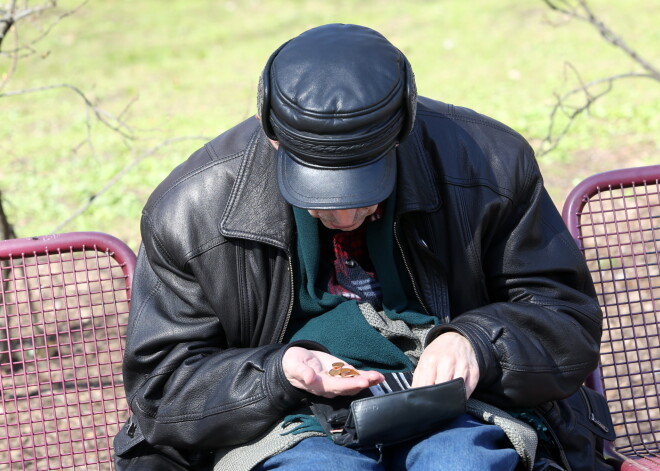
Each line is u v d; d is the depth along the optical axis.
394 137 3.87
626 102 16.70
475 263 4.45
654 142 14.41
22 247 5.20
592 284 4.79
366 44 3.91
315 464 3.88
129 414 5.30
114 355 8.16
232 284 4.41
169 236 4.41
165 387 4.41
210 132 17.25
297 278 4.44
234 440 4.26
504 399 4.25
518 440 4.10
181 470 4.63
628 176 5.39
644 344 7.96
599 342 4.64
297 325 4.55
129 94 21.53
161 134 17.41
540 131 15.38
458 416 4.04
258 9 30.67
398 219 4.33
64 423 7.27
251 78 22.23
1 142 18.00
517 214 4.54
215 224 4.40
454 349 4.14
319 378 3.99
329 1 30.97
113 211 13.09
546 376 4.25
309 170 3.86
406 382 4.25
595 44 21.86
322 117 3.72
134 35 28.11
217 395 4.22
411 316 4.50
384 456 4.13
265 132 4.02
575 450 4.52
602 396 5.00
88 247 5.29
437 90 19.31
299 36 4.07
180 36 27.72
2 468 6.33
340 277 4.53
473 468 3.79
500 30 24.55
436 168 4.45
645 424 6.98
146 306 4.55
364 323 4.40
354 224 4.09
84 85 22.67
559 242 4.59
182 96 20.91
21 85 23.12
